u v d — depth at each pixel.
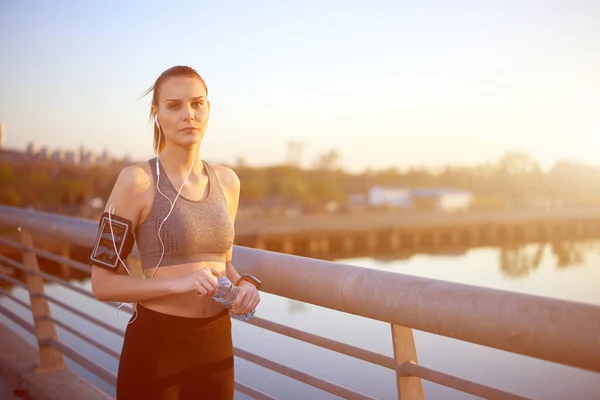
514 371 24.72
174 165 1.58
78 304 37.72
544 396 21.55
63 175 120.38
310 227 102.44
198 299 1.60
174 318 1.58
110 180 122.56
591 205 185.38
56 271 62.12
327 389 1.61
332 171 176.88
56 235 2.84
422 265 92.56
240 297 1.51
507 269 90.25
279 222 109.06
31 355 3.41
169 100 1.53
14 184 112.06
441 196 157.00
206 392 1.62
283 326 1.72
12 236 64.62
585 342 0.93
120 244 1.51
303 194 146.12
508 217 131.38
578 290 76.00
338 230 104.25
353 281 1.39
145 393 1.58
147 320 1.59
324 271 1.49
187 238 1.54
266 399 1.87
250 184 140.38
